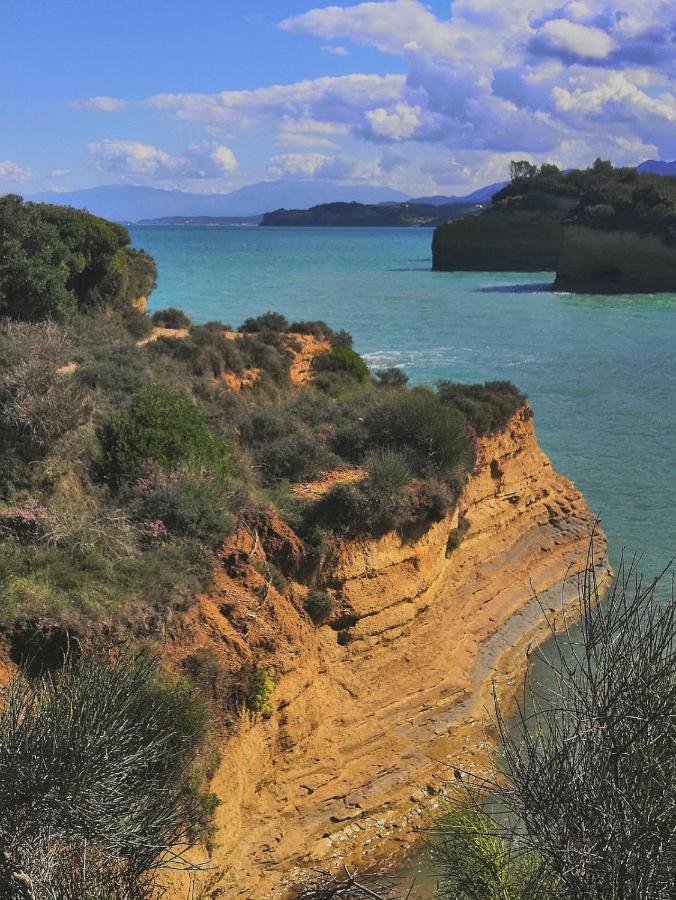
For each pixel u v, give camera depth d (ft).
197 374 91.97
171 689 43.91
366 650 64.08
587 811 25.82
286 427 80.48
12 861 28.73
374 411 81.82
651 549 95.61
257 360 103.09
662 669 25.81
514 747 30.35
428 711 64.44
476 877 31.30
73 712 32.91
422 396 85.87
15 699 33.96
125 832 31.83
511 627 78.95
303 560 61.77
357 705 61.46
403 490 69.31
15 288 96.12
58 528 53.11
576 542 94.12
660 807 25.29
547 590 86.17
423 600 69.41
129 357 82.53
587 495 114.01
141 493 58.85
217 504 59.47
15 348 67.82
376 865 51.55
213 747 47.16
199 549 56.03
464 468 77.71
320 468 73.15
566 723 32.40
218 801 45.91
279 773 53.62
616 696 25.77
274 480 70.95
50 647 45.19
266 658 53.72
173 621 50.75
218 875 45.06
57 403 59.93
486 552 83.46
